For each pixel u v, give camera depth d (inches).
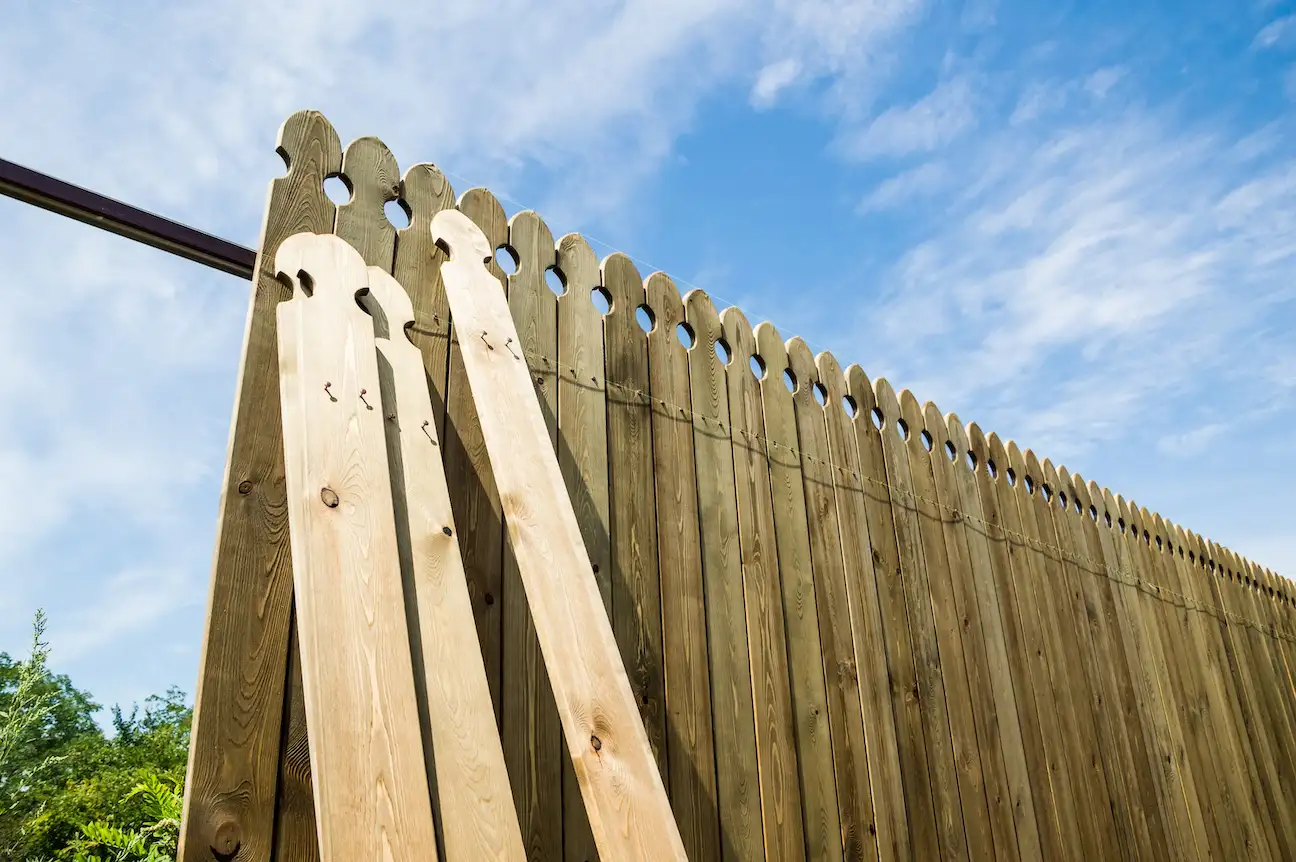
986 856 103.2
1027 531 140.4
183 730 167.9
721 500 93.4
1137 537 170.9
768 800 83.1
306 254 65.2
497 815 51.0
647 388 91.1
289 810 55.4
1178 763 146.8
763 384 106.0
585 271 90.6
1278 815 166.9
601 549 78.9
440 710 52.9
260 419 61.8
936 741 104.4
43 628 117.1
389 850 45.3
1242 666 183.2
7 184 61.7
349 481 57.3
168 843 108.0
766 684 88.4
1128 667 147.5
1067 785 120.8
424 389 67.8
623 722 58.6
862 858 89.3
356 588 53.1
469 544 70.3
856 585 104.7
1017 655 124.3
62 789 122.6
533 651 71.2
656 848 54.9
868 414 120.3
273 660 57.6
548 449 69.1
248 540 58.7
